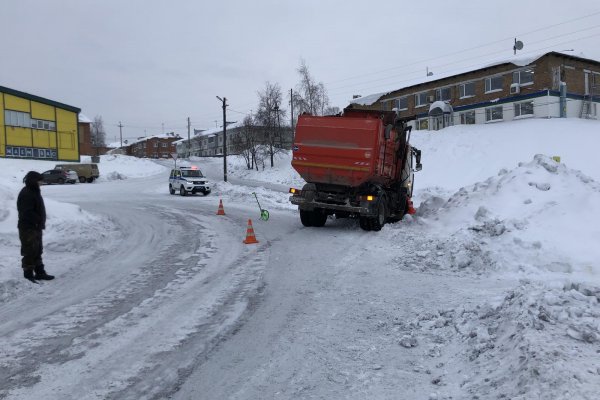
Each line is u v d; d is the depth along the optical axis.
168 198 29.52
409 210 17.64
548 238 9.32
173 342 5.70
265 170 55.78
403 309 6.75
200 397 4.34
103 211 21.20
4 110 51.56
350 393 4.33
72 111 60.91
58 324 6.36
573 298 5.36
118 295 7.80
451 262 9.41
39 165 52.09
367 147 13.55
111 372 4.87
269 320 6.50
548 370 3.78
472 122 46.06
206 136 121.88
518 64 41.12
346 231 14.48
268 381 4.64
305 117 14.37
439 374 4.62
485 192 13.14
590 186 11.89
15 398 4.30
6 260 9.52
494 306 5.74
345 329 6.05
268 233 14.52
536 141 33.59
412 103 53.41
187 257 11.03
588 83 42.12
